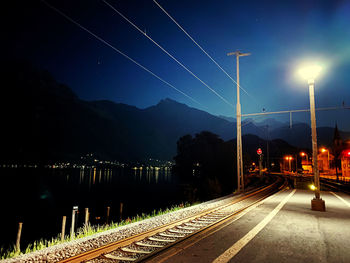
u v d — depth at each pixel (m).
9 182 100.38
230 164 64.12
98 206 45.34
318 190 12.03
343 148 57.25
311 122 12.53
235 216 10.47
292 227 8.36
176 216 10.97
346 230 7.93
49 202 52.56
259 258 5.40
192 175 90.56
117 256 5.73
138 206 43.12
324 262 5.18
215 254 5.66
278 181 44.09
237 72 22.72
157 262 5.18
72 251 6.10
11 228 29.94
